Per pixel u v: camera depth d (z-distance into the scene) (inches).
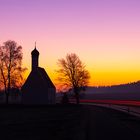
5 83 3769.7
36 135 1154.7
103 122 1781.5
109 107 4089.6
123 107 4037.9
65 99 4670.3
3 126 1494.8
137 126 1544.0
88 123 1707.7
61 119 2009.1
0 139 1045.2
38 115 2378.2
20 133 1213.7
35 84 4387.3
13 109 3208.7
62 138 1067.3
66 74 4638.3
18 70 3809.1
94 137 1092.5
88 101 6624.0
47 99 4360.2
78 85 4611.2
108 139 1038.4
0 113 2566.4
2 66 3769.7
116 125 1589.6
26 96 4387.3
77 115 2439.7
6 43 3799.2
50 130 1325.0
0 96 4411.9
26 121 1808.6
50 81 4773.6
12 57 3796.8
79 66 4638.3
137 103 5177.2
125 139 1037.8
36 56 4424.2
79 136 1122.7
